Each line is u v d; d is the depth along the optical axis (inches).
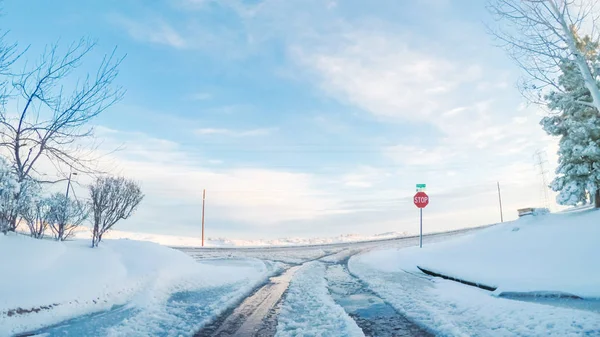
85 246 507.2
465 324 273.1
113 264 463.8
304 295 432.8
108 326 282.8
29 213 468.4
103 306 353.1
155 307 357.4
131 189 586.9
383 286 484.1
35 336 252.7
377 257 877.8
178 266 591.8
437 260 648.4
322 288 481.4
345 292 460.8
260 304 383.2
